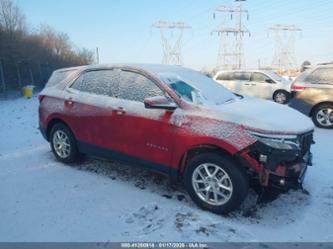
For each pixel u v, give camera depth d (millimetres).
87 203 3584
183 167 3547
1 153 5641
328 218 3277
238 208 3434
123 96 4059
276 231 3025
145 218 3240
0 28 23078
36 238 2906
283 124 3215
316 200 3670
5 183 4180
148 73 3889
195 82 4070
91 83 4512
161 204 3545
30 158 5266
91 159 5098
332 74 7770
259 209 3438
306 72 8188
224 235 2928
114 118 4023
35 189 3980
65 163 4902
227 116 3256
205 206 3373
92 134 4355
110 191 3902
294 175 3152
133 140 3875
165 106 3467
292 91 8375
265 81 13328
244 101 4109
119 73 4199
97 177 4363
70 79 4816
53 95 4910
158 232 2979
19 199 3703
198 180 3424
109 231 3006
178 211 3375
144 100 3471
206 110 3391
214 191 3301
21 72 24000
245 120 3174
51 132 5012
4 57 21406
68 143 4793
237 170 3135
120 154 4062
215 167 3270
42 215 3322
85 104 4398
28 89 19141
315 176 4375
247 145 3049
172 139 3510
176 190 3932
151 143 3707
